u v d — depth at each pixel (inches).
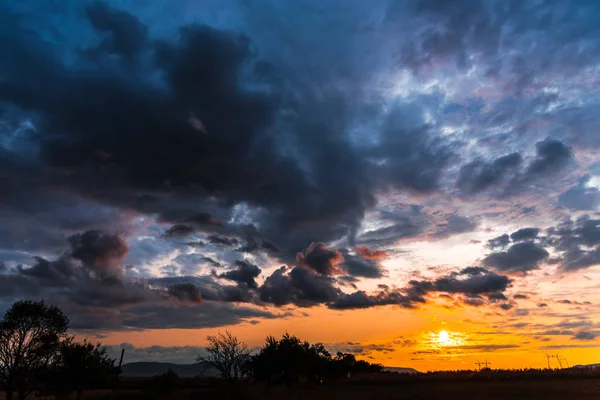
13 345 1333.7
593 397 1705.2
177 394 1995.6
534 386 2404.0
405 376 3307.1
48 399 1686.8
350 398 1807.3
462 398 1752.0
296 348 2477.9
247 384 2335.1
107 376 1669.5
